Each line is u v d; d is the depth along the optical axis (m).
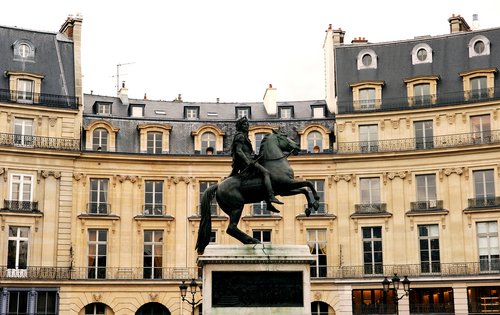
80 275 56.25
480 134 57.09
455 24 64.56
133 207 58.34
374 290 57.38
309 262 18.05
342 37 64.62
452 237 56.44
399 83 60.56
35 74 57.50
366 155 58.66
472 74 58.34
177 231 58.59
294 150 19.28
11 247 54.84
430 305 56.06
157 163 59.12
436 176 57.66
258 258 17.94
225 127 61.59
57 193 56.78
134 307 56.66
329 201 59.16
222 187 18.98
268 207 18.70
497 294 55.31
